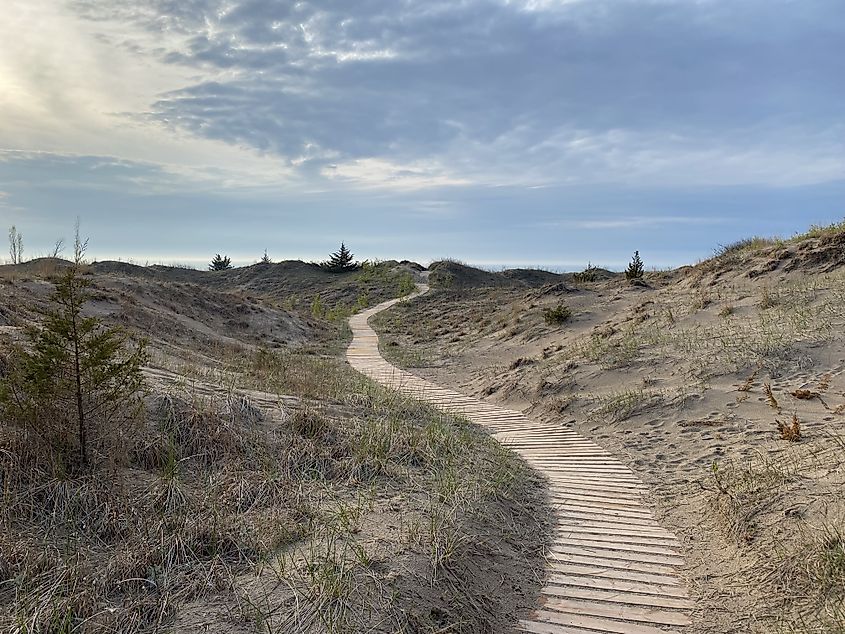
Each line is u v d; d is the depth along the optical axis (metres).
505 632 4.52
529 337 19.09
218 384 9.26
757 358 10.80
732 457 7.79
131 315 17.33
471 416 11.62
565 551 5.80
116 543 4.93
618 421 10.18
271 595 4.21
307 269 65.62
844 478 5.89
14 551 4.46
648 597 4.98
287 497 5.93
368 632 3.93
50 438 5.71
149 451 6.34
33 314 12.40
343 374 15.20
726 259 18.36
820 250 15.65
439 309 35.66
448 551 5.04
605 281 27.42
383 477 6.79
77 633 3.74
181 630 3.83
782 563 4.98
